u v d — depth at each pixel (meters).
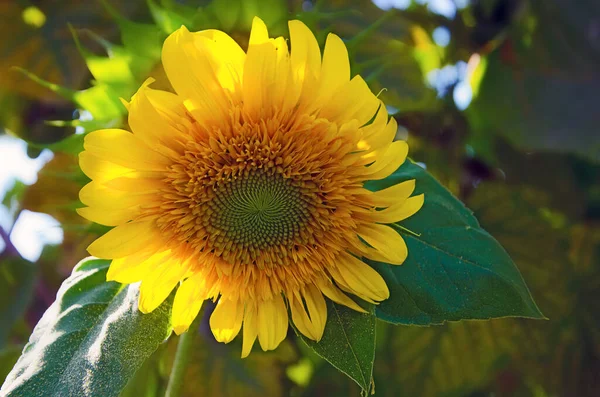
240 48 0.42
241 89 0.43
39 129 0.67
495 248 0.47
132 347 0.43
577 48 0.66
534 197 0.69
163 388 0.58
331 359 0.44
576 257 0.67
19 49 0.59
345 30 0.57
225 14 0.44
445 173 0.68
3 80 0.60
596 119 0.65
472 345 0.65
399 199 0.44
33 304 0.71
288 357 0.65
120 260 0.43
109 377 0.42
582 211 0.70
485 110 0.67
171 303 0.45
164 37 0.44
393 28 0.60
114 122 0.45
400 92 0.61
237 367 0.64
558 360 0.65
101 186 0.42
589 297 0.66
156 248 0.44
